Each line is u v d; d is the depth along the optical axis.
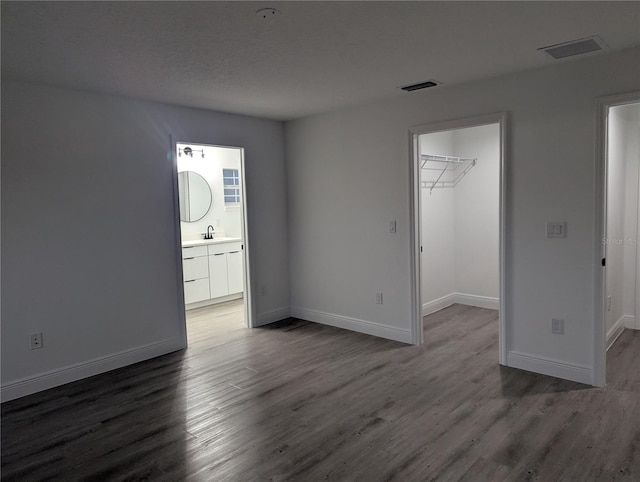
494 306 5.33
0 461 2.45
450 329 4.60
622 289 4.34
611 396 2.99
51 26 2.22
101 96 3.60
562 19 2.29
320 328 4.79
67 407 3.08
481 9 2.14
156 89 3.49
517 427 2.64
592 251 3.08
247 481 2.21
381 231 4.30
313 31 2.37
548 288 3.30
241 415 2.89
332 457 2.39
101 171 3.62
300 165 4.96
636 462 2.27
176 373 3.64
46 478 2.29
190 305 5.94
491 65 3.07
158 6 2.02
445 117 3.72
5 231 3.17
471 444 2.47
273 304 5.11
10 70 2.93
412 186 4.01
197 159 6.39
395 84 3.51
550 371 3.35
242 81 3.31
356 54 2.76
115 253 3.73
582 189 3.09
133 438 2.65
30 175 3.26
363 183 4.39
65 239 3.45
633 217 4.29
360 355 3.93
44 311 3.37
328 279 4.85
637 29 2.45
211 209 6.59
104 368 3.70
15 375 3.25
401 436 2.58
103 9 2.03
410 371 3.53
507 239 3.44
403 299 4.20
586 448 2.40
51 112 3.34
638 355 3.70
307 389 3.26
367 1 2.03
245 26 2.28
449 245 5.50
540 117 3.22
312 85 3.48
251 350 4.15
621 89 2.88
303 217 5.01
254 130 4.78
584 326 3.17
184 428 2.75
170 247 4.10
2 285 3.17
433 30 2.40
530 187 3.31
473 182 5.37
